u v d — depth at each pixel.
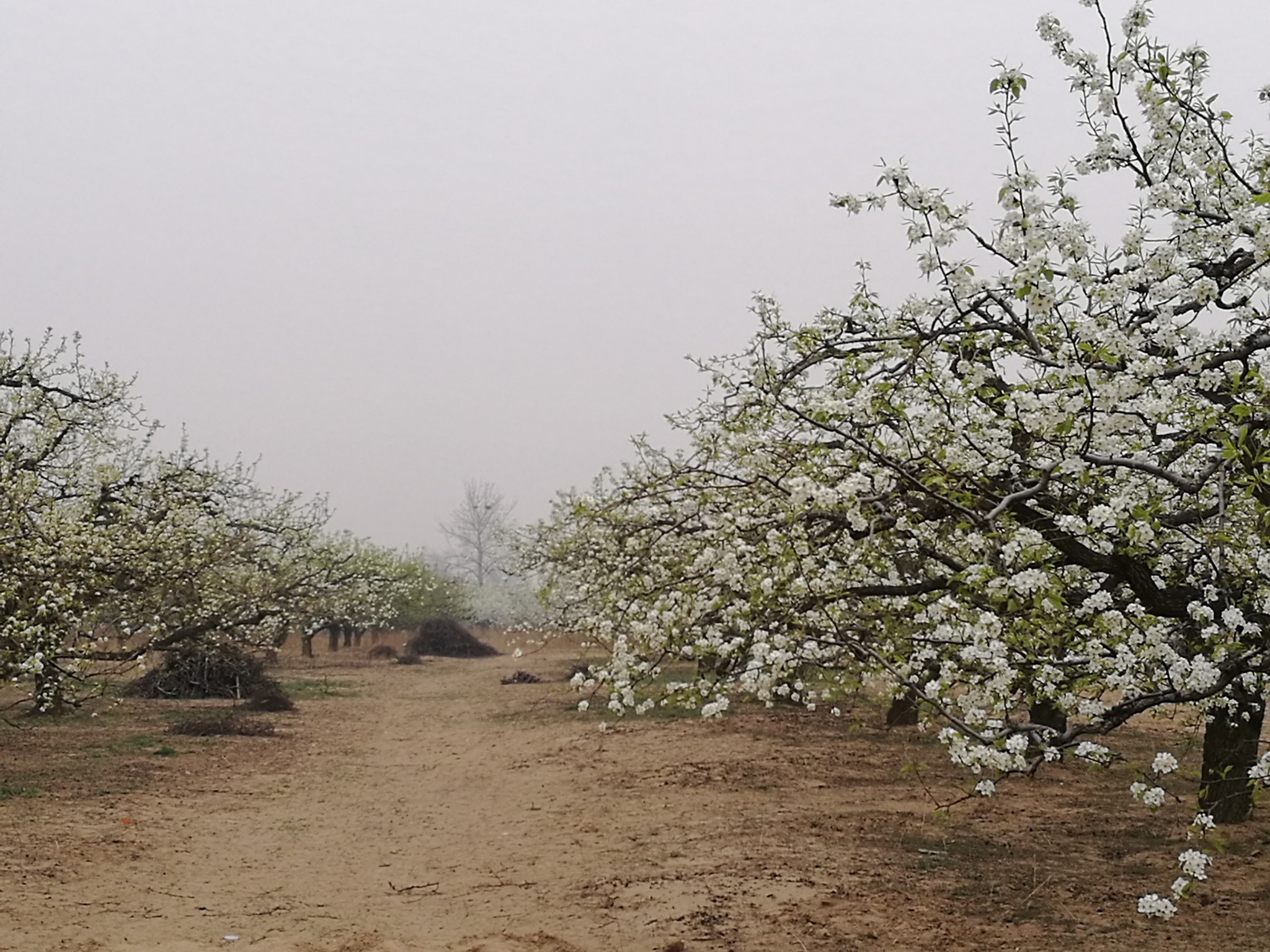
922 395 7.32
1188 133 6.86
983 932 7.23
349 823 11.88
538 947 7.27
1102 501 6.89
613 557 11.55
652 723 18.91
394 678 33.47
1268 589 6.42
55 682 14.74
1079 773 13.10
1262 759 5.69
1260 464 6.30
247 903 8.51
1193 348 6.86
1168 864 8.85
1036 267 5.68
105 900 8.34
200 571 17.55
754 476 7.66
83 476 18.78
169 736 17.94
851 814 11.24
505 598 65.44
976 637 5.87
